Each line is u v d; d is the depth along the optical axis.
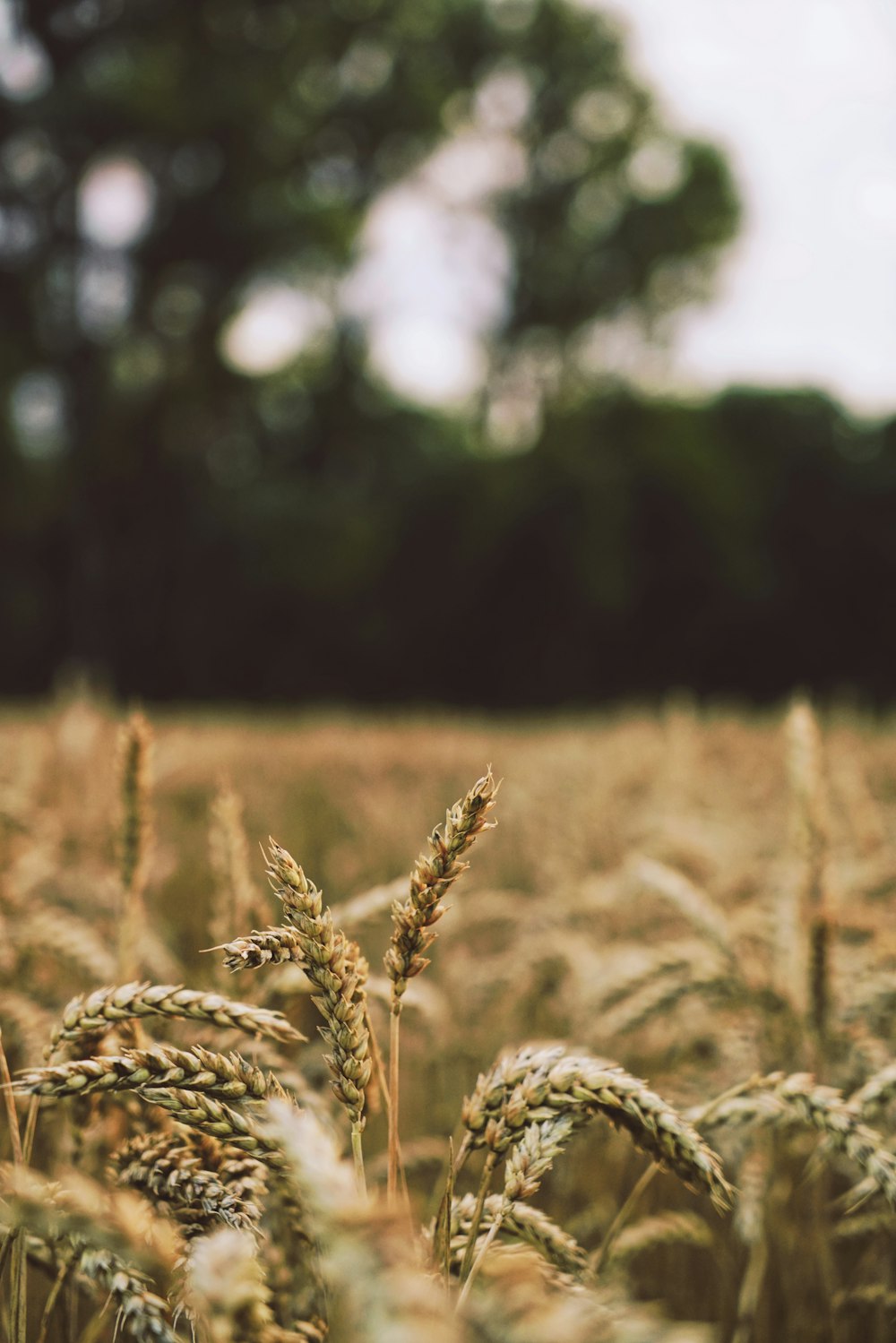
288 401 42.44
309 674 43.38
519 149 46.31
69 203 32.38
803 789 1.74
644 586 42.25
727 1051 1.68
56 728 6.44
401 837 4.32
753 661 41.34
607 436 44.41
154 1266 0.95
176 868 3.66
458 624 43.59
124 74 31.39
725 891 2.68
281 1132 0.62
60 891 2.43
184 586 41.22
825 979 1.61
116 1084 0.90
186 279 33.69
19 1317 0.99
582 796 4.50
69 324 33.25
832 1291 1.66
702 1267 1.88
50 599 40.34
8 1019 1.51
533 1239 1.04
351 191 39.41
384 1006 1.67
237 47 34.59
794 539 40.91
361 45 38.12
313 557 42.41
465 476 44.34
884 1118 1.51
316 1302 0.91
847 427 42.12
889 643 39.88
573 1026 1.97
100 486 35.31
